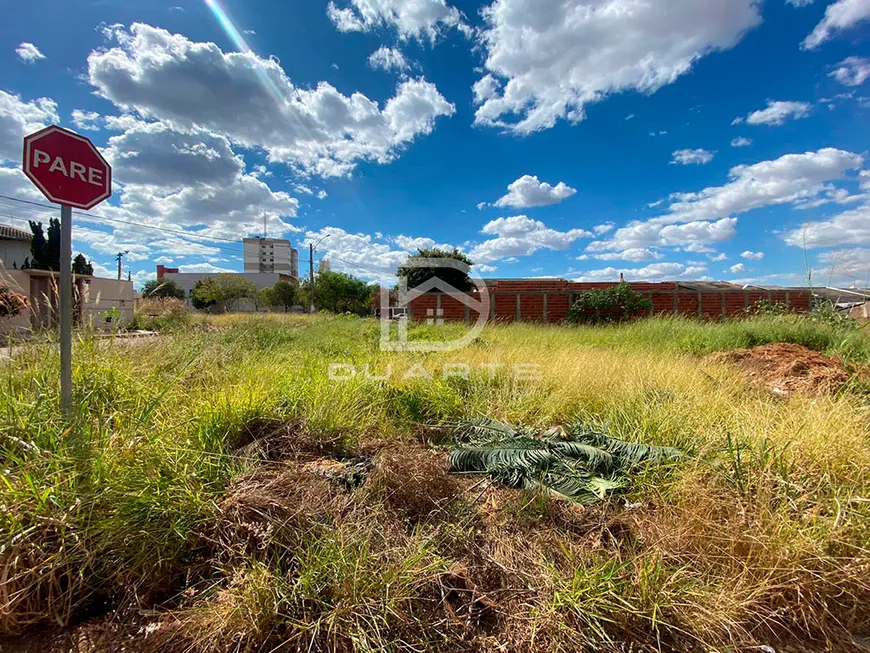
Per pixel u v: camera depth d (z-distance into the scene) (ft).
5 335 11.02
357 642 4.16
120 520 5.22
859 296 31.35
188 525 5.58
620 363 15.37
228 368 12.67
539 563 5.40
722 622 4.56
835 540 5.29
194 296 118.73
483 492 7.73
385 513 6.53
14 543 4.65
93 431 6.72
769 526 5.58
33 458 5.90
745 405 10.21
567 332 29.45
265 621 4.39
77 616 4.87
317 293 104.58
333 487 7.18
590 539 6.12
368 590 4.68
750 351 17.51
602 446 9.12
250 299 115.03
